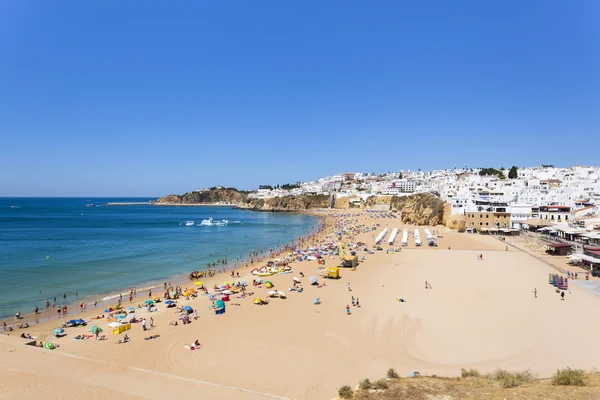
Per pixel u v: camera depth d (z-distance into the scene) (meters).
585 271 59.16
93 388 23.23
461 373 25.52
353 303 44.19
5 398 21.73
